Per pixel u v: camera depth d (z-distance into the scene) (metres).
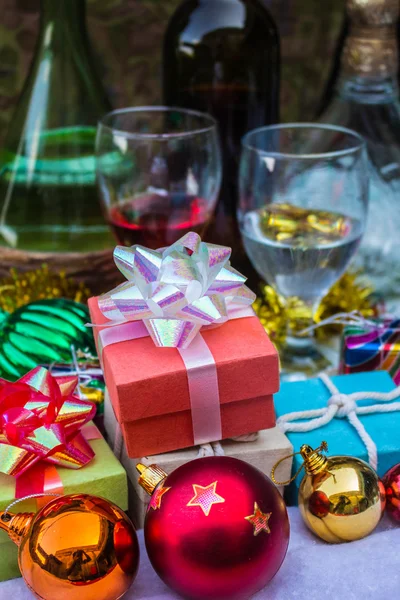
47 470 0.50
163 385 0.49
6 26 0.84
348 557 0.49
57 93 0.70
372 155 0.73
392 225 0.71
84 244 0.70
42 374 0.52
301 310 0.66
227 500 0.46
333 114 0.74
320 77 0.90
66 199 0.70
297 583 0.48
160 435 0.50
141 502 0.51
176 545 0.46
